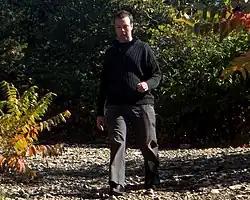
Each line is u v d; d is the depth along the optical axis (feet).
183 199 17.53
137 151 40.27
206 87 50.16
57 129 61.26
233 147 42.29
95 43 63.98
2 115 22.12
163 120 52.03
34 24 69.82
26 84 65.36
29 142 21.24
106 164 31.63
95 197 19.29
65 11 66.13
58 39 65.82
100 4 64.75
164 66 52.39
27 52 67.92
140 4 60.90
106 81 19.58
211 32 14.39
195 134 51.93
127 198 18.02
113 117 19.01
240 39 48.01
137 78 19.11
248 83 48.83
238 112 49.98
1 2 68.80
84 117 61.26
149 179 19.98
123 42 19.36
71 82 62.85
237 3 13.52
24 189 21.98
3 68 64.59
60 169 29.30
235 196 17.30
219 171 24.23
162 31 55.67
